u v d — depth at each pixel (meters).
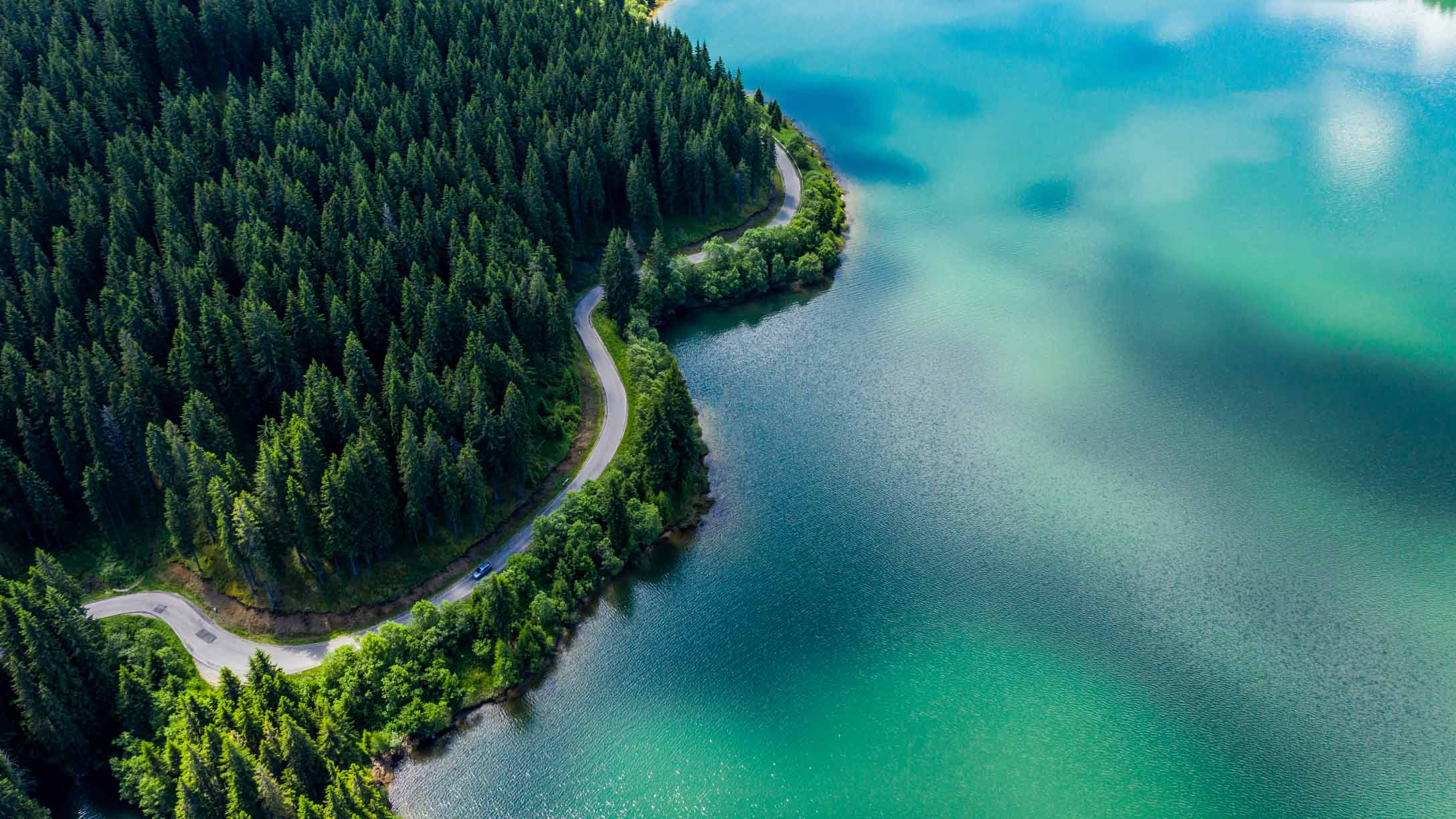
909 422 185.75
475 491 151.88
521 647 140.12
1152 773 128.50
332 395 153.75
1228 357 199.00
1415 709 134.00
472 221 190.50
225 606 147.50
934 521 165.25
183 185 196.75
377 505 145.38
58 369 159.50
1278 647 143.12
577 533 153.88
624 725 134.88
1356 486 168.25
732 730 134.50
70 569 152.88
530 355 180.00
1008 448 179.00
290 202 189.62
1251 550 157.75
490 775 129.00
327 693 132.00
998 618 149.00
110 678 129.25
